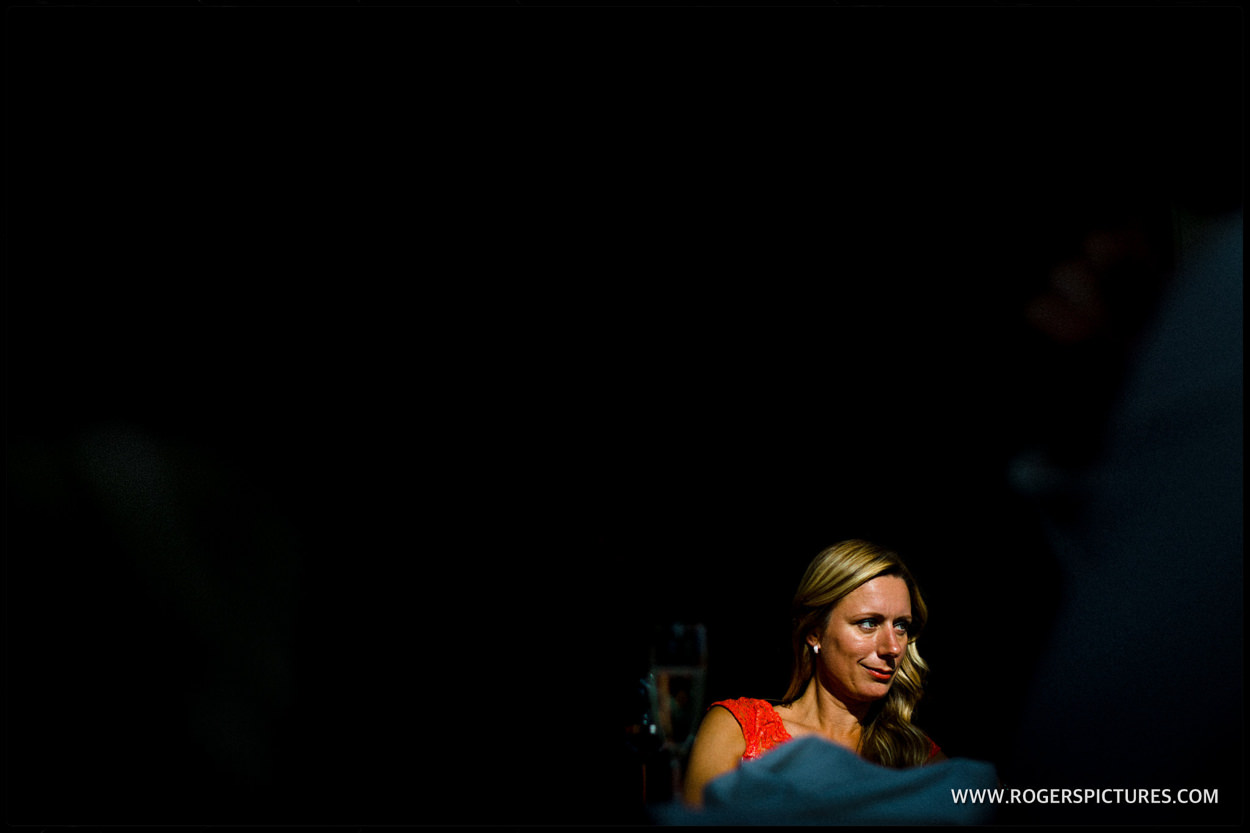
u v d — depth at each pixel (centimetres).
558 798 172
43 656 162
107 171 171
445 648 182
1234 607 122
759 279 191
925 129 171
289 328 184
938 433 183
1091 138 161
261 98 172
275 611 176
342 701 175
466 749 175
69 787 159
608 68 171
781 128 176
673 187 184
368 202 182
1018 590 160
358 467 186
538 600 188
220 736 166
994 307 174
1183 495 132
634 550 197
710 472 202
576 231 188
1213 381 135
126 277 175
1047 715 129
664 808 107
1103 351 155
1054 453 157
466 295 190
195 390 179
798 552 197
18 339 170
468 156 180
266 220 180
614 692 182
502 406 193
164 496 172
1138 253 154
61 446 170
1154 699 122
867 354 189
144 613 167
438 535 187
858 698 155
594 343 195
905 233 180
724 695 196
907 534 184
